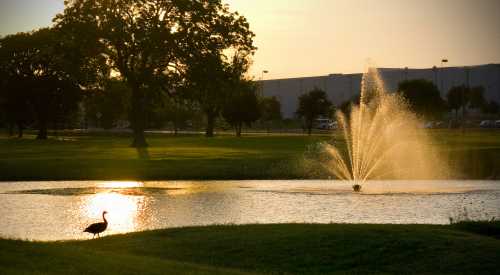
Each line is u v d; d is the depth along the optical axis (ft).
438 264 60.39
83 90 383.24
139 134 266.16
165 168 169.48
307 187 140.97
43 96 377.50
